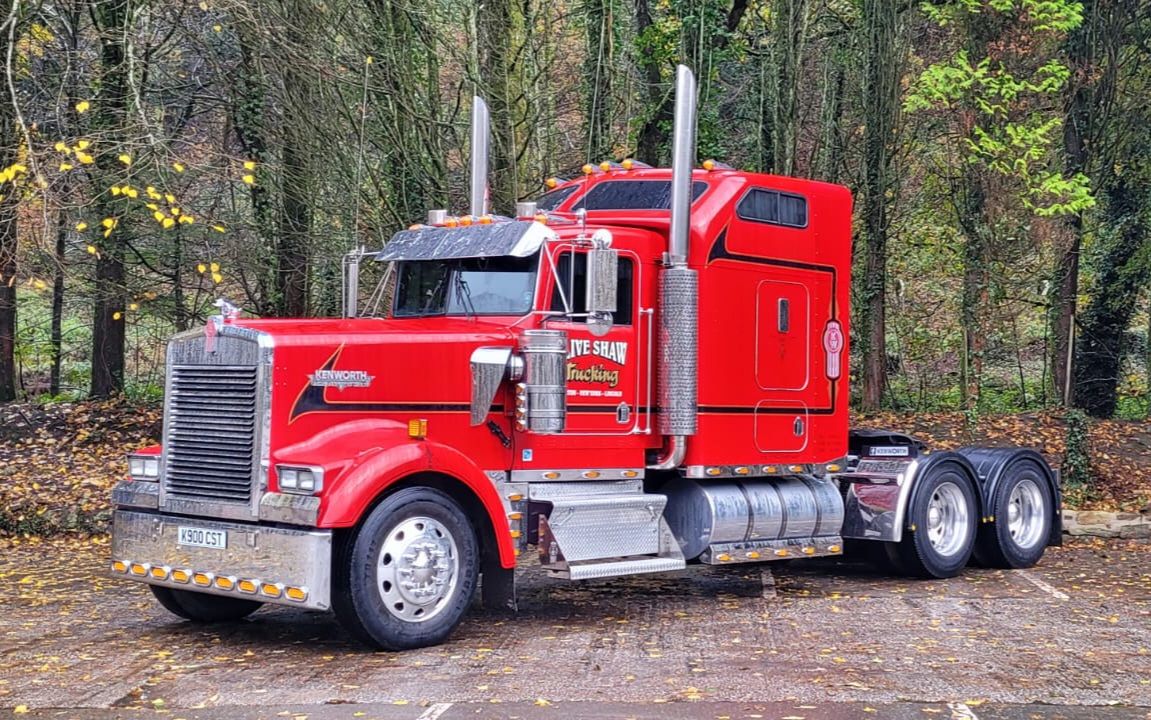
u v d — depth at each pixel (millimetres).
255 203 18188
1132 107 22219
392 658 7629
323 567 7508
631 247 9344
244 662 7562
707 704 6371
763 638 8203
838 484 11094
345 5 16156
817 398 10500
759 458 10008
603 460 9250
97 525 13930
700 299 9594
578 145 19125
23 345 22484
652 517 9414
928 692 6633
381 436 8156
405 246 9531
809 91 20828
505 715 6180
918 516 10891
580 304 9094
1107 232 23062
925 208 23141
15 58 13570
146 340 22734
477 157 10984
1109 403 23453
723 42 20297
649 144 19906
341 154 16625
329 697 6605
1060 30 19672
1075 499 16250
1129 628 8523
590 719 6082
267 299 18672
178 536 8188
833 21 21016
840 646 7906
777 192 10227
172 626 8812
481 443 8703
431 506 7992
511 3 16609
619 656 7629
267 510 7746
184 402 8250
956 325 24797
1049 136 20391
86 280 18203
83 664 7508
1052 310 22938
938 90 19250
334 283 18344
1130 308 23375
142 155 13336
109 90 15359
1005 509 11570
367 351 8234
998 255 20062
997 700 6473
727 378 9766
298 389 7953
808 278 10438
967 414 19766
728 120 21656
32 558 12344
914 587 10625
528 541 8945
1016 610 9312
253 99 17656
